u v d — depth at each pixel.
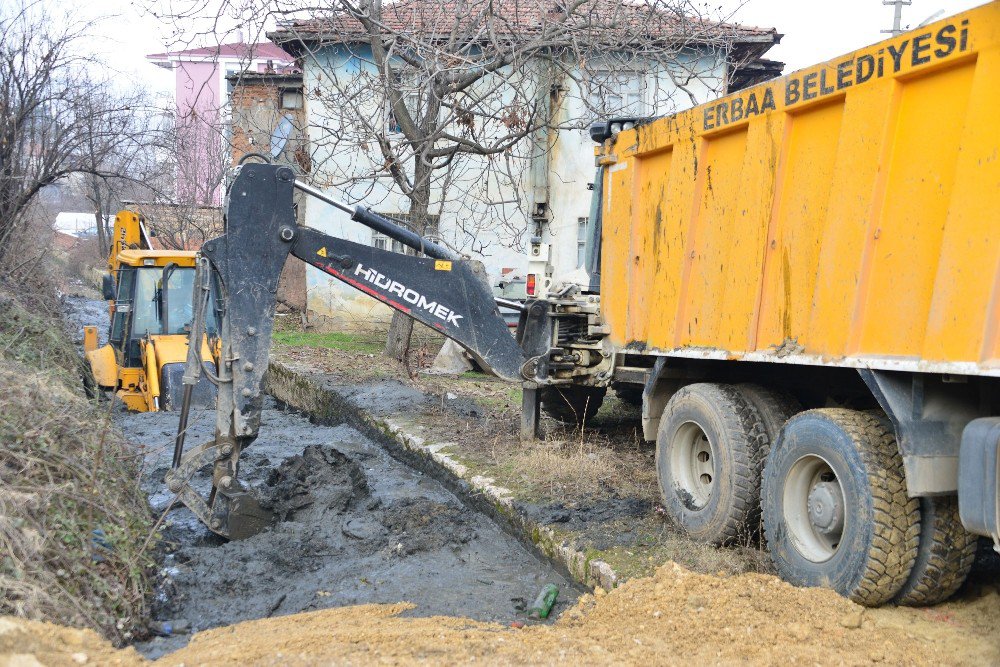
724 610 4.22
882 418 4.38
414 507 7.07
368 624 4.59
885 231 4.22
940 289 3.83
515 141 12.02
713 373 6.27
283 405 13.58
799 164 4.90
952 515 4.14
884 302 4.21
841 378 5.14
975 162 3.71
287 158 14.67
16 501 4.41
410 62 11.05
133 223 13.64
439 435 8.98
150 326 11.53
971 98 3.74
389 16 13.87
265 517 6.45
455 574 5.81
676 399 5.94
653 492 6.64
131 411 11.22
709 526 5.46
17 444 4.99
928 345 3.88
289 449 9.76
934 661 3.68
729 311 5.45
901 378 4.08
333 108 12.45
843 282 4.45
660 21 11.29
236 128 16.86
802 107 4.80
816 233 4.73
